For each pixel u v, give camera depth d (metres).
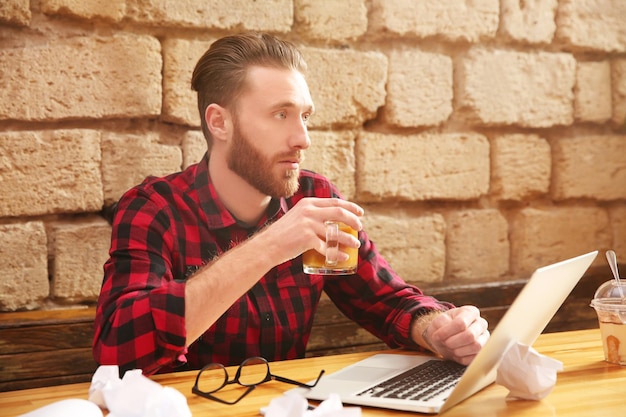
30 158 2.46
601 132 3.36
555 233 3.26
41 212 2.48
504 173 3.17
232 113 1.84
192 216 1.88
